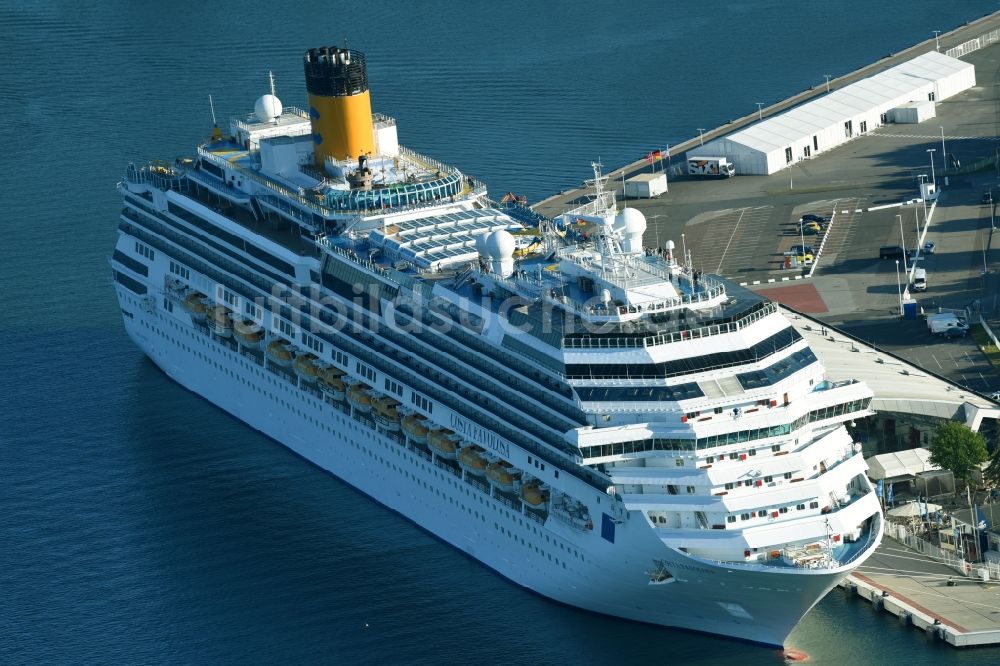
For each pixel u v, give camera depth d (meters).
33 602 188.88
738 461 160.12
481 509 183.50
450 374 181.50
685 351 161.25
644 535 160.88
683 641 172.25
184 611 185.12
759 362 162.00
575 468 166.50
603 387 161.88
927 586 174.38
